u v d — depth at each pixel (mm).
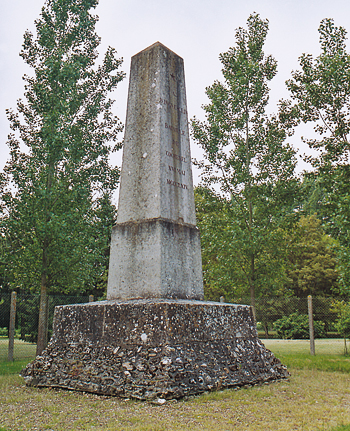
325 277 30875
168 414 5195
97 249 13297
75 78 12906
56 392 6742
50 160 12281
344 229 10383
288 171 13578
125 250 8016
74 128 13219
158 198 7938
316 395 6516
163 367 6035
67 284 14523
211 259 15555
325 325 25703
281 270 14164
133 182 8398
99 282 24594
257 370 7543
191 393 6059
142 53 9164
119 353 6656
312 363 10664
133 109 8891
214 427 4664
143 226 7887
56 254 12453
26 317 19156
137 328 6668
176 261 7840
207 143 14297
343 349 16109
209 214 14797
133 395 5996
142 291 7555
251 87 14148
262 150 14023
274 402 5922
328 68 11773
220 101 14266
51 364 7449
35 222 12078
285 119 13867
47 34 13234
